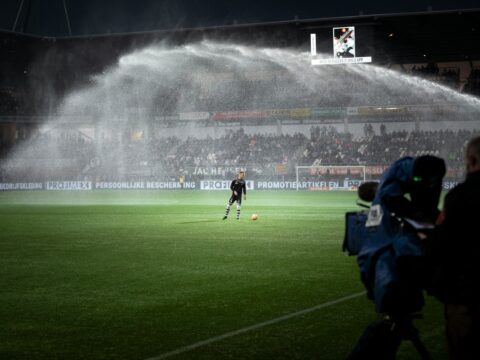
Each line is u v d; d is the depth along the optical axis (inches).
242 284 407.8
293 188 1989.4
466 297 153.3
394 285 175.3
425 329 286.4
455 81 1989.4
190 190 2054.6
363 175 1913.1
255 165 2047.2
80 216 1016.9
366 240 190.9
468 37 1946.4
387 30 1962.4
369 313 318.3
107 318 316.5
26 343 270.7
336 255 545.6
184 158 2149.4
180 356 247.6
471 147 156.6
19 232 765.3
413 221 177.6
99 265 497.4
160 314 323.6
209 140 2169.0
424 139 1909.4
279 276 437.4
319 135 2070.6
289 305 340.2
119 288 398.9
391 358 188.1
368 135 2012.8
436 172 184.9
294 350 253.9
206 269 472.7
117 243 647.1
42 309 339.3
